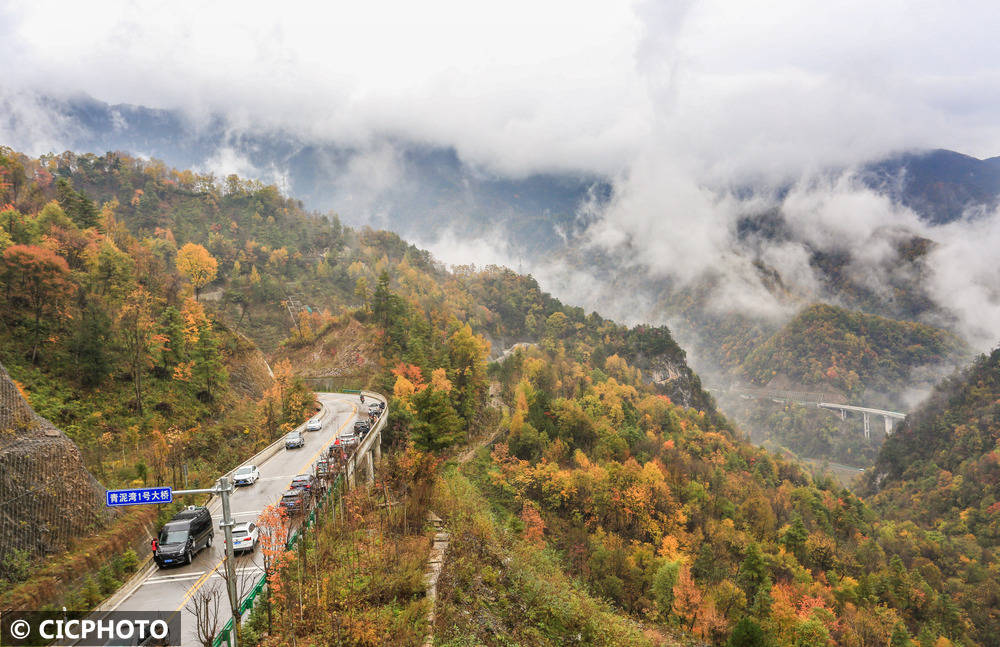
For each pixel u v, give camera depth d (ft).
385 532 98.48
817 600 236.02
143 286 242.58
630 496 280.72
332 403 269.03
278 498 120.16
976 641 283.79
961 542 397.19
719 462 462.19
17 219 205.05
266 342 492.13
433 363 332.19
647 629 140.15
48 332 174.19
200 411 197.47
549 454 310.86
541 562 122.11
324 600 69.67
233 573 57.72
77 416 156.87
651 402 542.57
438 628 71.56
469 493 164.14
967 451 568.82
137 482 127.03
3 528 85.05
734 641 127.75
